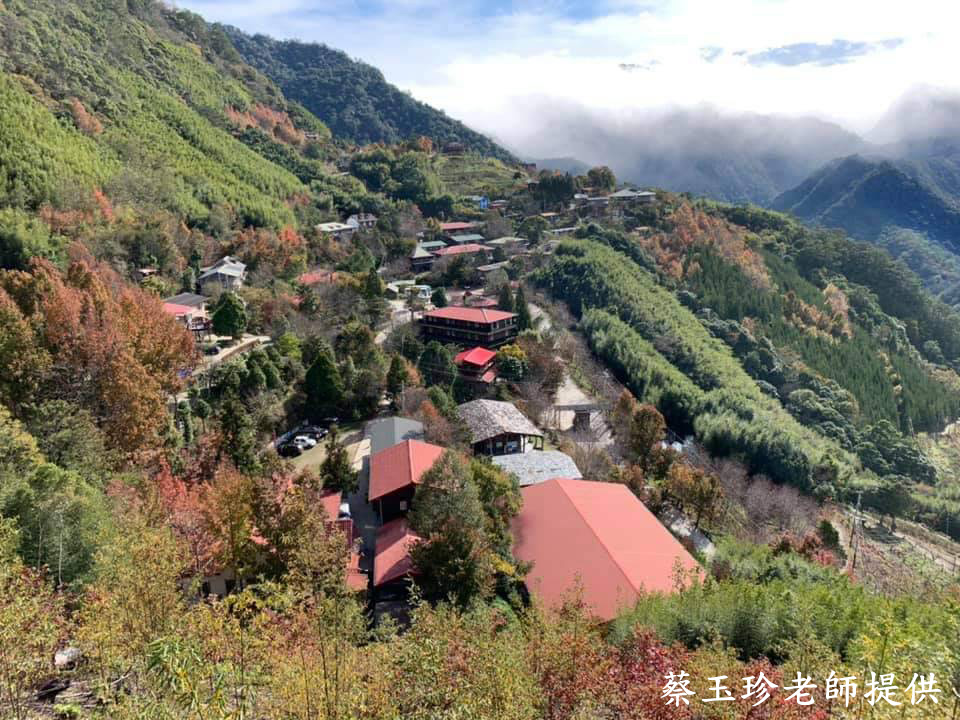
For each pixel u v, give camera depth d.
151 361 45.53
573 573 31.55
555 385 68.00
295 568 18.22
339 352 61.28
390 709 12.88
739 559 38.09
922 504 69.62
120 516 24.19
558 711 15.11
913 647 17.17
